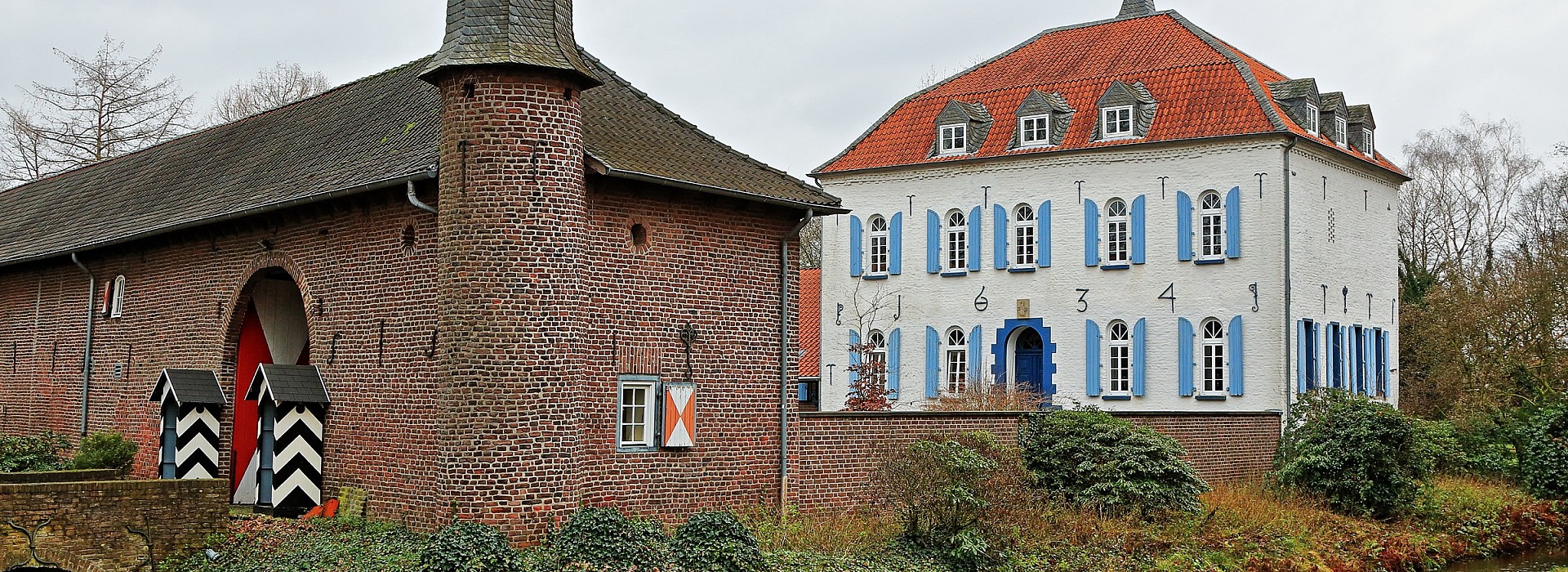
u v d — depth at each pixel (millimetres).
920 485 18656
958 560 18219
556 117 17703
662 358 19109
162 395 21719
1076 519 20578
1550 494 28016
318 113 25125
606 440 18406
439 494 17500
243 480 22312
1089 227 32219
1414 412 35250
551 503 17500
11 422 28328
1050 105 32906
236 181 23578
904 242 34656
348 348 19750
